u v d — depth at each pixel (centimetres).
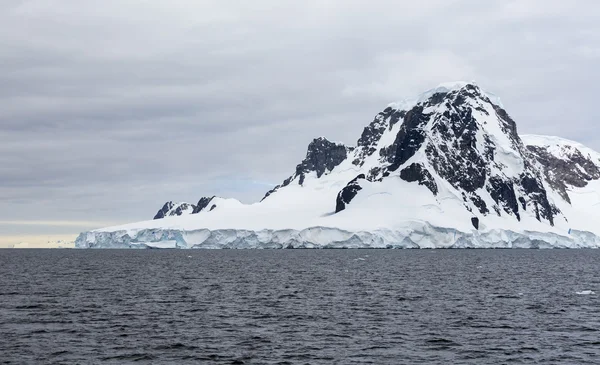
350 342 7462
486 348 7175
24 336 7731
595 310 10006
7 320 8881
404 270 19750
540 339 7656
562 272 18900
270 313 9644
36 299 11338
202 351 6994
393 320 8994
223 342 7438
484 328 8369
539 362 6575
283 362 6544
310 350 7050
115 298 11538
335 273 18375
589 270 19950
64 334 7875
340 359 6669
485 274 17912
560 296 12000
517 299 11506
